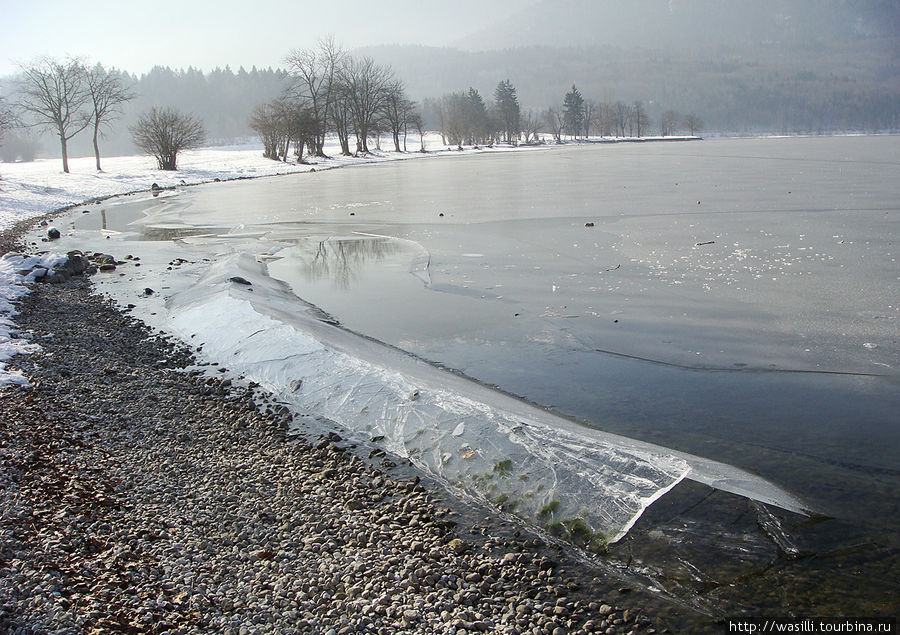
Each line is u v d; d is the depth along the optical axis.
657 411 9.36
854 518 6.60
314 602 5.27
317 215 32.38
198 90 195.12
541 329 13.27
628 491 7.08
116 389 10.24
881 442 8.22
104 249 24.17
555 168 58.28
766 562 6.02
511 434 8.21
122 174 60.69
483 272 18.47
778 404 9.48
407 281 17.97
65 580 5.21
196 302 15.05
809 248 19.16
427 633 4.97
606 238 22.38
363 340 12.74
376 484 7.57
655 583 5.87
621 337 12.61
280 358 11.27
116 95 66.88
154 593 5.21
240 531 6.41
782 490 7.12
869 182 35.50
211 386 10.64
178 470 7.70
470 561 6.15
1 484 6.78
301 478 7.64
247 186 52.19
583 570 6.10
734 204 28.88
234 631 4.82
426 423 8.75
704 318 13.48
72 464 7.48
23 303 15.52
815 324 12.77
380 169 68.00
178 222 31.67
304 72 90.12
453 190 41.69
